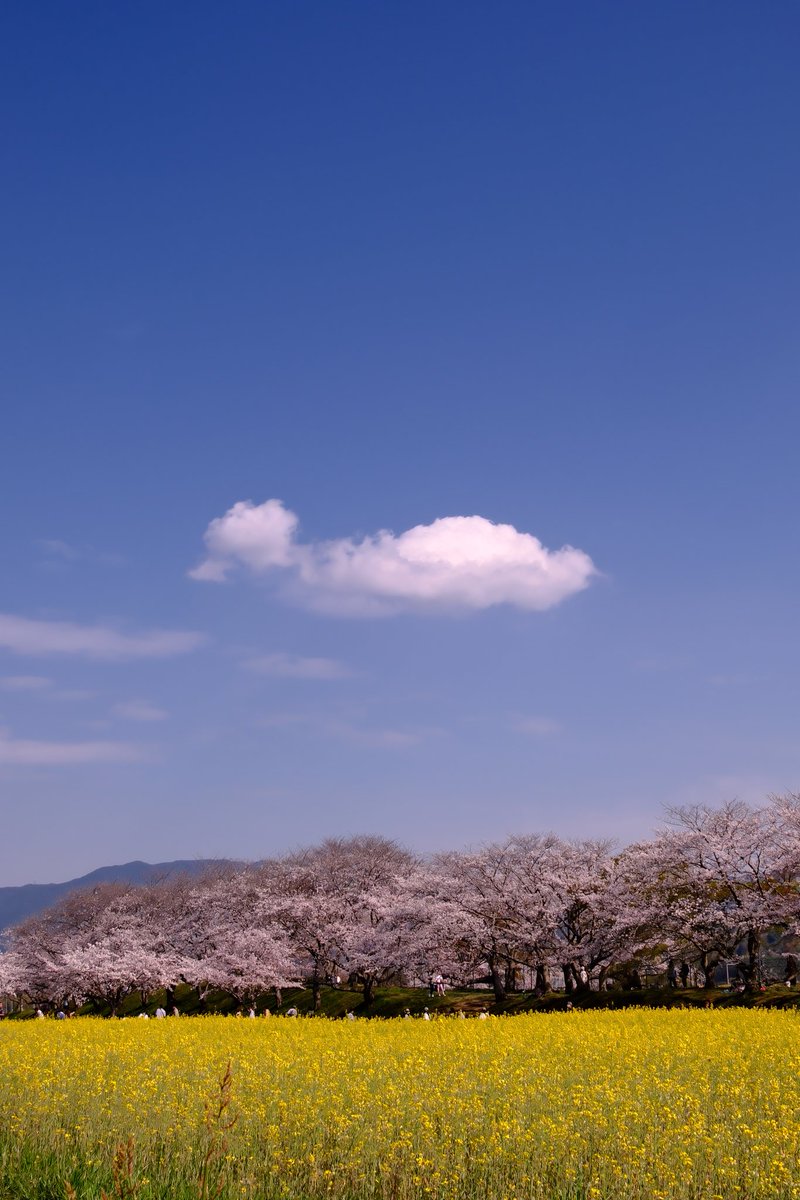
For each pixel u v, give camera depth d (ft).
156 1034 70.28
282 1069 47.14
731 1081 42.65
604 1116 35.70
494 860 157.69
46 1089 42.45
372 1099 38.58
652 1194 28.71
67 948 193.88
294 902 170.60
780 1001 113.80
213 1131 32.65
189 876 232.32
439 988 149.79
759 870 125.49
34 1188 30.12
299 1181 31.27
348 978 176.24
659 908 129.39
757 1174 29.66
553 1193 29.71
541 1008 131.85
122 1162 22.82
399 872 191.42
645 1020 79.36
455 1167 31.76
